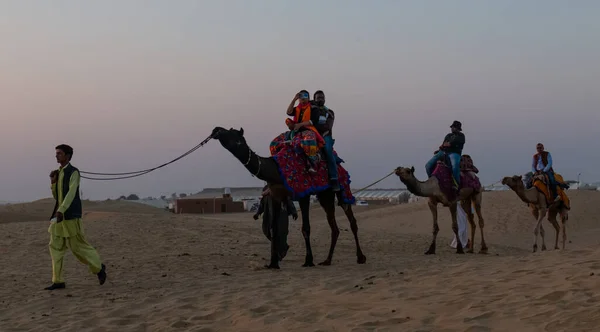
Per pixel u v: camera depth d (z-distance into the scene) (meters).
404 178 15.21
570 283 6.83
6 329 7.34
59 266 10.07
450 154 15.92
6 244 17.39
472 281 7.91
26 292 10.02
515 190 16.17
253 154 11.20
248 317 7.06
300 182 11.54
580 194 38.31
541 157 16.55
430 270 9.74
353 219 13.05
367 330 5.99
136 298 8.95
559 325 5.32
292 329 6.35
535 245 16.22
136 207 61.06
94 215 25.28
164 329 6.86
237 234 20.08
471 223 16.64
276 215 11.95
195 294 8.91
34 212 43.06
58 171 10.14
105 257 14.59
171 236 18.88
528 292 6.79
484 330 5.55
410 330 5.82
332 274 10.52
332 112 12.21
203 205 70.81
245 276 10.73
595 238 27.09
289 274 10.79
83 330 7.09
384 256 15.30
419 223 35.25
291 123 11.98
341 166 12.81
